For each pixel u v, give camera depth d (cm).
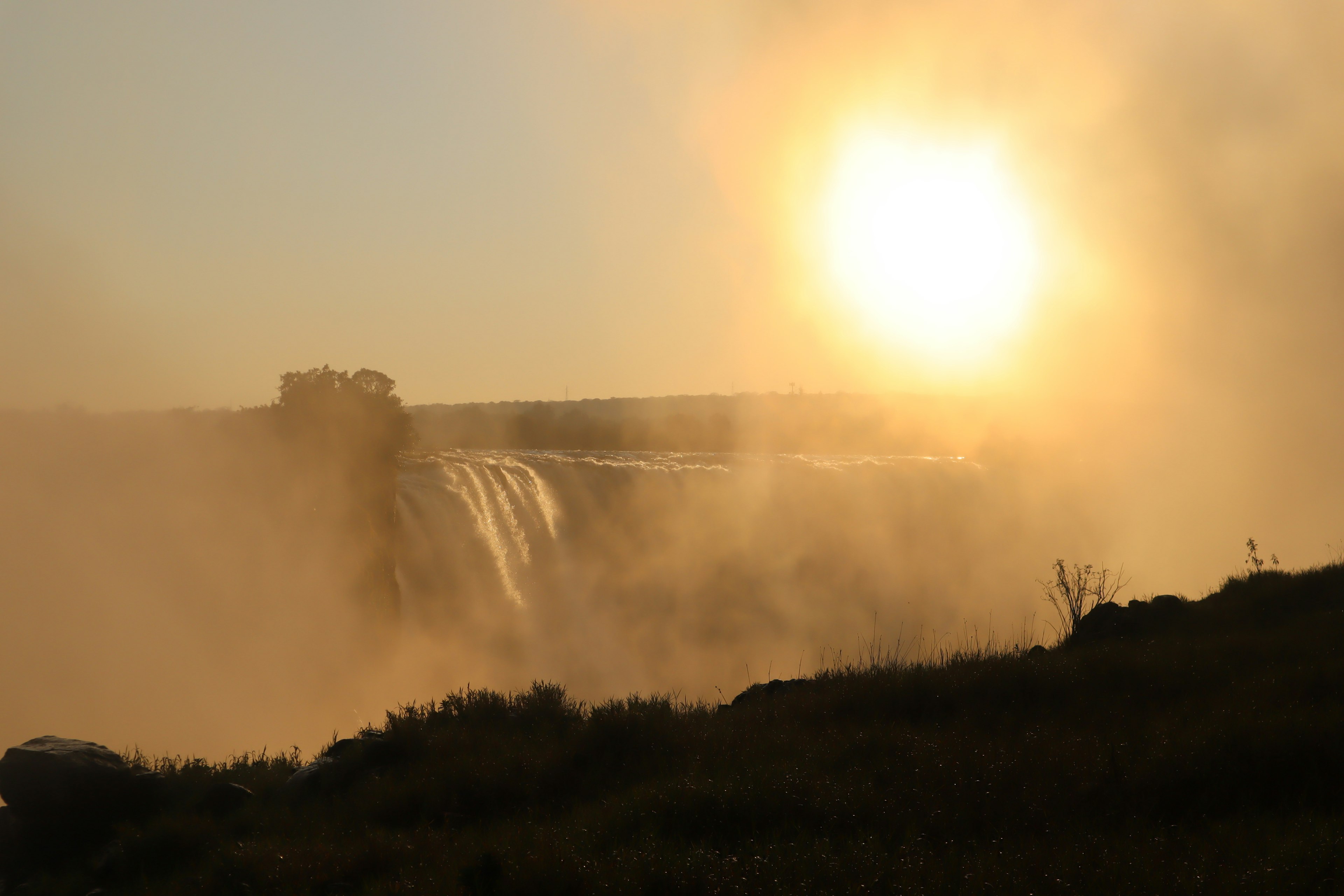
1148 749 731
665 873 547
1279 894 476
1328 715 749
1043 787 674
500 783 810
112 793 835
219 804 832
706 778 743
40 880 749
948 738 836
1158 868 518
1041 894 493
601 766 849
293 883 624
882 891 512
